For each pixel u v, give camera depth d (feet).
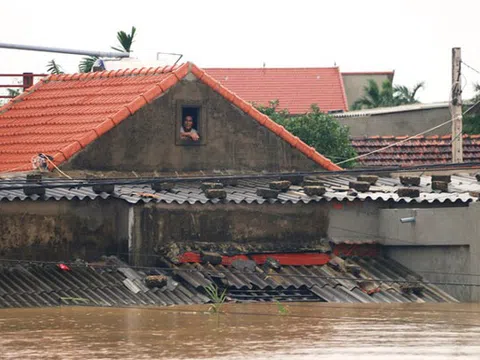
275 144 209.46
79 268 169.48
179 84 201.87
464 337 137.18
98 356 122.11
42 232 170.91
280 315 155.43
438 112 311.27
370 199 187.62
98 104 210.18
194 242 177.47
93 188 175.73
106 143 195.52
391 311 163.12
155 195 179.22
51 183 176.55
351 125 316.19
